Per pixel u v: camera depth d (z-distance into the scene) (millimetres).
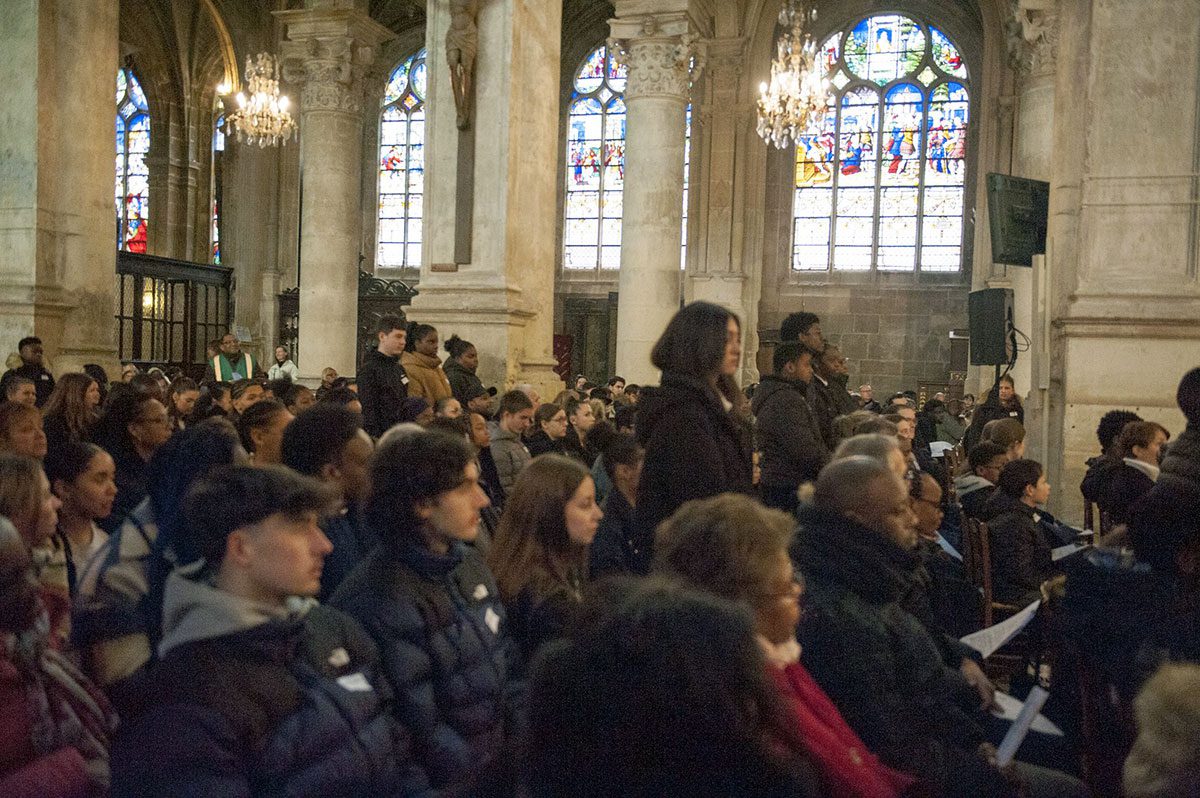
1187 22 7914
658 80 16109
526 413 7047
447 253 12094
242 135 27109
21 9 13547
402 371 7703
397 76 31766
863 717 3002
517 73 12094
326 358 19016
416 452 3016
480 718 2961
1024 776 3482
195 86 32156
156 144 31922
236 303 27297
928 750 3043
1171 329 7828
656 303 16031
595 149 29984
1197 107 7914
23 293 13438
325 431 3732
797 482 5723
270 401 4902
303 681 2471
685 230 27938
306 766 2338
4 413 4871
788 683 2439
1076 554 3799
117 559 3117
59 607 2992
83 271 13992
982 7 24734
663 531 2486
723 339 3938
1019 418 12281
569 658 1709
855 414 6613
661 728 1594
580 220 30109
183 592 2396
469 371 9078
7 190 13602
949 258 27266
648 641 1641
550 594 3357
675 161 16188
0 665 2350
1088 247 8156
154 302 24484
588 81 30062
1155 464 5797
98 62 14141
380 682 2748
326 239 19203
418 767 2801
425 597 2947
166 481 3158
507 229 11938
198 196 32656
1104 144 8102
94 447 4102
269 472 2479
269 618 2410
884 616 3197
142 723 2225
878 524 3213
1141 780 1729
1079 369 8086
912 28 27469
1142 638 3334
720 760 1597
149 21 31031
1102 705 3496
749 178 26672
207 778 2152
